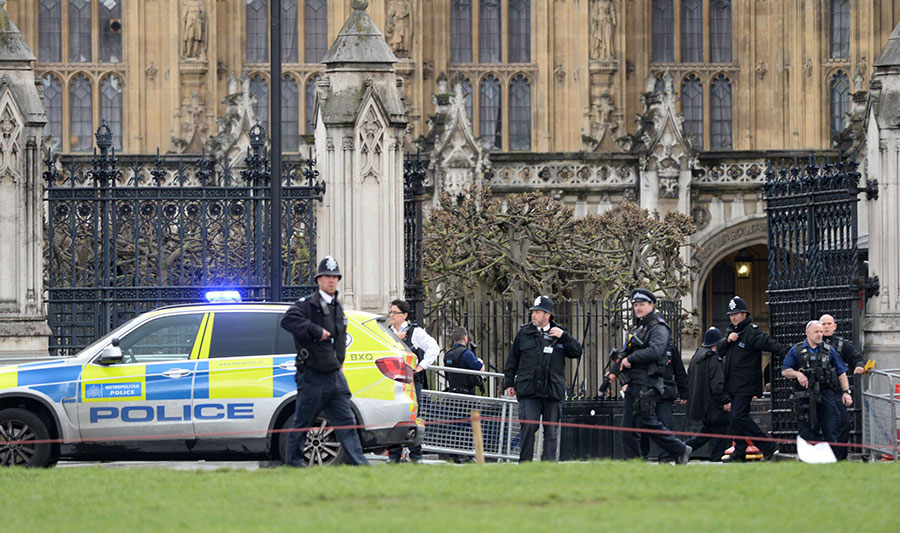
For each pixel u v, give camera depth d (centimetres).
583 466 8419
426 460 11662
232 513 6738
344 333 8531
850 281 11231
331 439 9169
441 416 10912
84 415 9156
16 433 9175
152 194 11412
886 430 10494
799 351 10288
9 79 11356
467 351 12025
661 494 7225
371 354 9269
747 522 6450
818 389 10200
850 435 11212
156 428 9144
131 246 14038
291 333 8675
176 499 7150
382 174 11725
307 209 11662
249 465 10469
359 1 12044
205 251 11412
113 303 11331
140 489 7512
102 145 11475
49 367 9225
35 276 11306
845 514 6688
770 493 7281
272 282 11138
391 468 8275
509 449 10850
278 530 6250
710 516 6631
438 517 6575
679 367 10256
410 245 12300
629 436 9956
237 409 9144
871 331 11306
